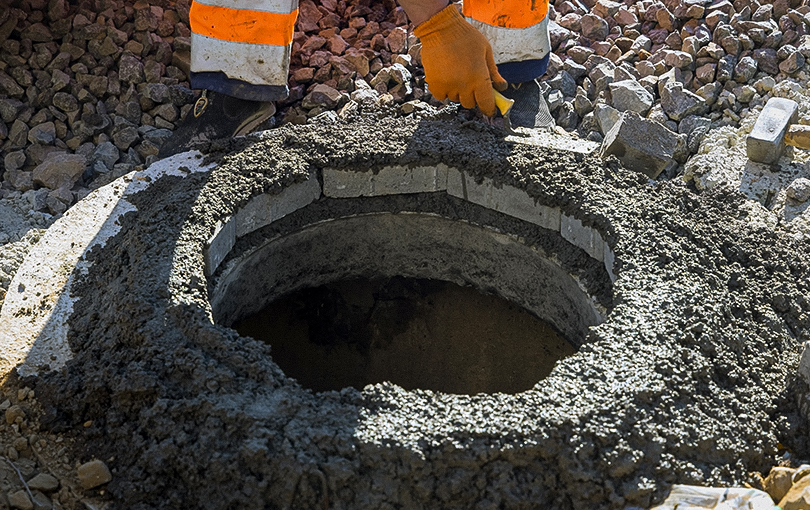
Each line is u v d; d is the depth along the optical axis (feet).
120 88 11.52
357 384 10.84
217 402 6.40
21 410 6.96
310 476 6.03
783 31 12.12
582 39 12.75
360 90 11.43
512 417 6.22
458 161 9.27
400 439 6.07
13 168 10.55
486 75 9.46
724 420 6.63
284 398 6.40
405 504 6.07
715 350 7.07
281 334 10.42
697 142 10.44
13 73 11.23
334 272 10.07
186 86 11.78
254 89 9.84
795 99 10.87
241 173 8.89
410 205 9.61
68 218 8.84
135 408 6.72
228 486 6.16
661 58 11.97
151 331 7.02
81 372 7.16
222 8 9.20
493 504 6.05
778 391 7.07
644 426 6.28
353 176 9.34
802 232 8.90
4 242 9.50
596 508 6.07
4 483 6.48
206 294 7.62
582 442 6.12
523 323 10.16
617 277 7.91
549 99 11.33
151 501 6.37
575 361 6.81
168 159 9.58
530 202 9.02
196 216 8.14
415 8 9.21
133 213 8.80
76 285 8.09
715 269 8.01
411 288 10.64
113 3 12.22
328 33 12.51
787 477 6.28
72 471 6.66
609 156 9.31
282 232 9.19
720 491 5.98
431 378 10.75
